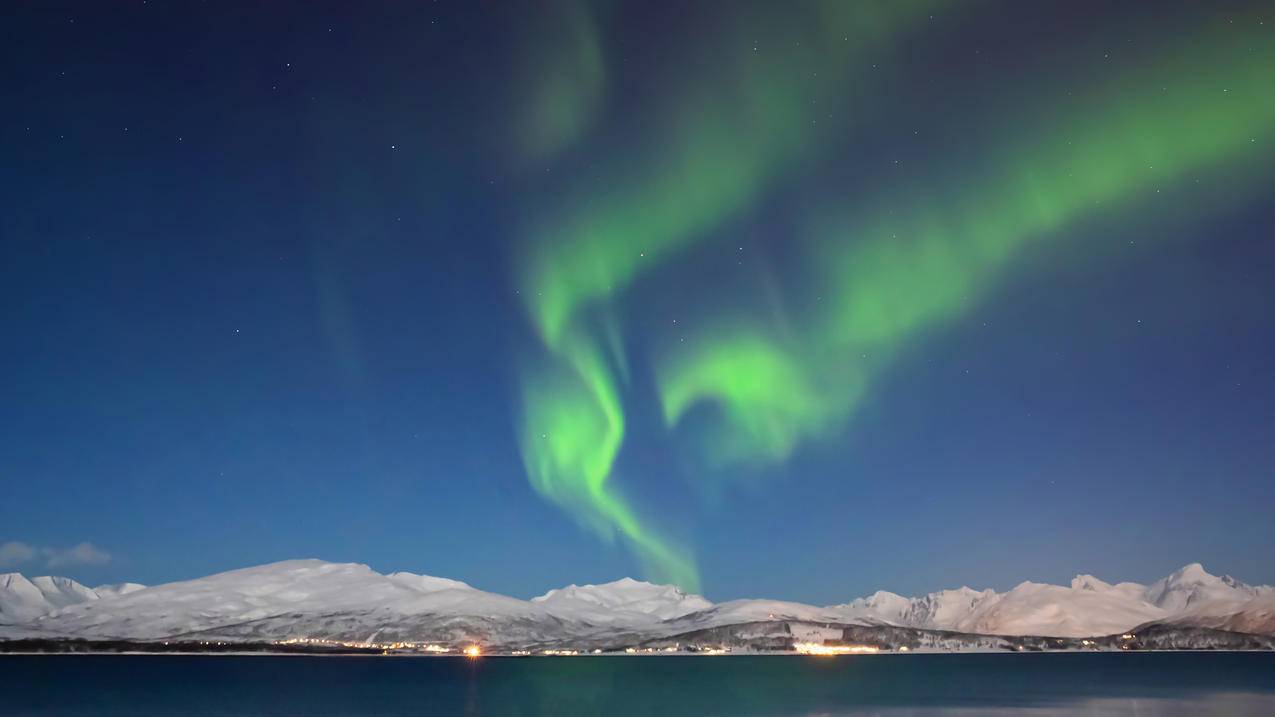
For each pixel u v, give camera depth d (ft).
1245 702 616.80
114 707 623.36
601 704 638.94
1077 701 631.97
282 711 595.06
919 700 650.02
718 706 608.60
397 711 592.60
